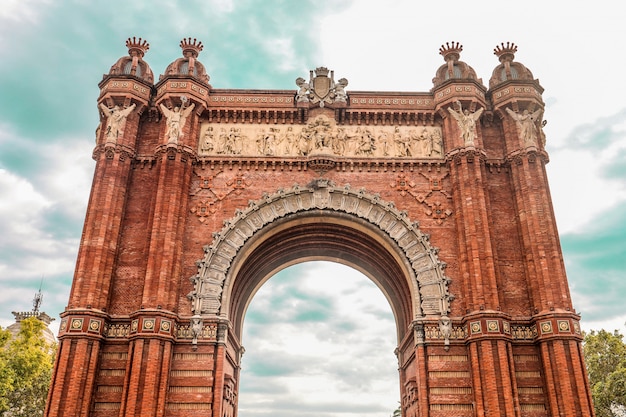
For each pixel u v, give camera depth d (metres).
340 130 44.31
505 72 45.06
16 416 65.00
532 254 38.97
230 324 39.16
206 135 44.00
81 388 34.34
